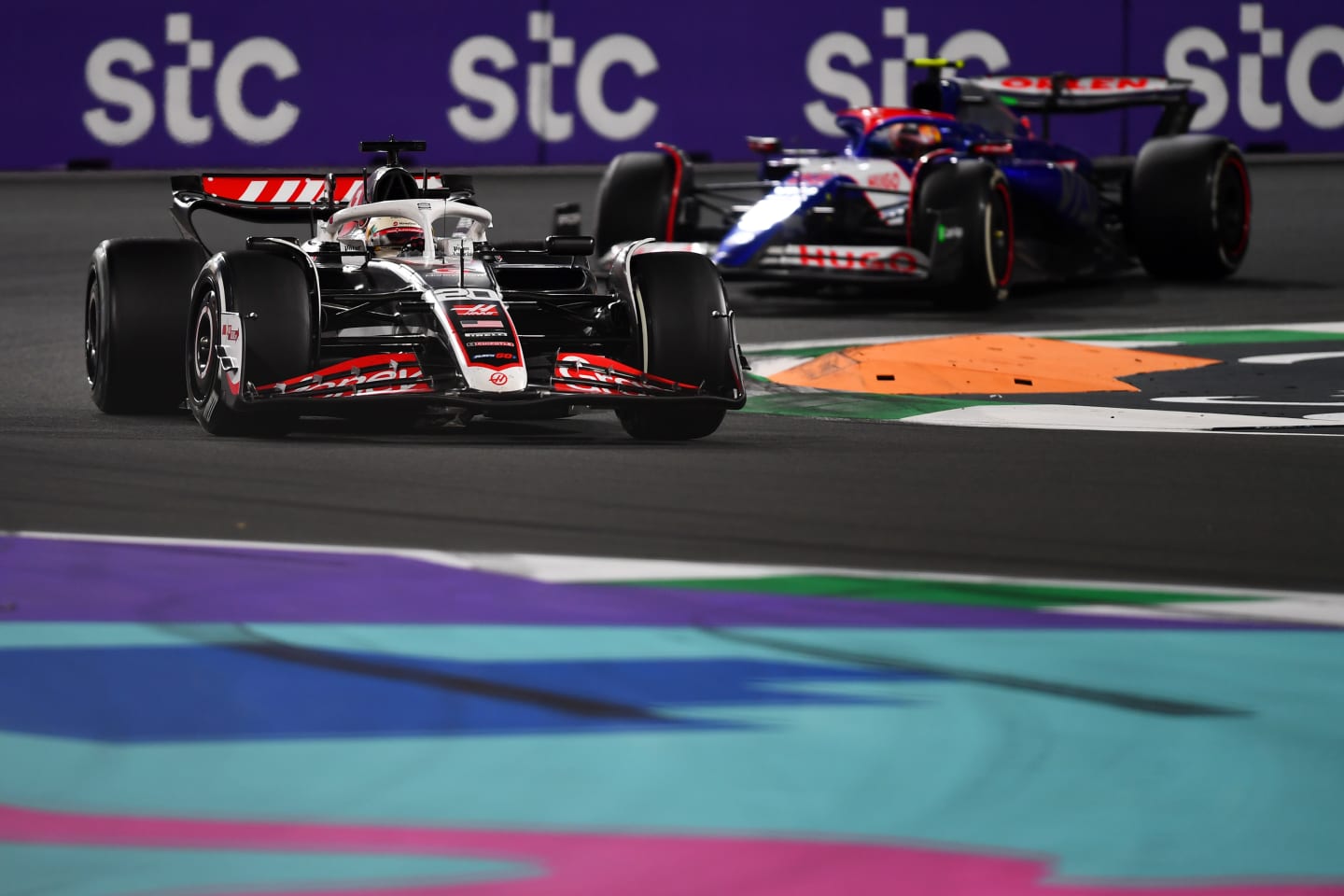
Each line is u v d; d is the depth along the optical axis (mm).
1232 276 54125
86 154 85625
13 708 13422
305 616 15984
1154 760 12500
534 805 11641
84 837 11109
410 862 10750
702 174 82938
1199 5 85562
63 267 54750
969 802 11727
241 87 84938
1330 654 15062
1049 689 14062
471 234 28125
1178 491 22375
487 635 15445
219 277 25391
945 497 21828
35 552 18281
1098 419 29281
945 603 16688
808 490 22203
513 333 24750
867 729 13094
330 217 30047
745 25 85250
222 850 10914
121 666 14445
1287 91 86062
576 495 21641
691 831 11234
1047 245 51312
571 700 13695
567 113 85625
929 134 48375
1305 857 10898
